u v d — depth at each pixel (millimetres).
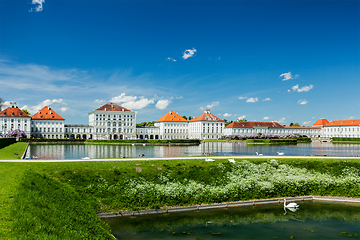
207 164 52219
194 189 42312
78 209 30156
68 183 39719
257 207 40500
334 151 107438
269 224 34094
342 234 31438
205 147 131125
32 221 22203
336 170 54219
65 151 102625
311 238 30172
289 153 97000
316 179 48469
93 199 37281
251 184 45500
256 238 29969
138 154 91250
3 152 64625
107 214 35250
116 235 30031
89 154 90875
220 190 42844
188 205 39781
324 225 34062
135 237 29609
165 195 39812
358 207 41188
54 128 199500
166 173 46938
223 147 131750
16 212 23031
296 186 46375
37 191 30016
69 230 24141
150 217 35594
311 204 42406
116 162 50000
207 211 38344
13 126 185250
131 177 43938
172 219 35094
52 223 23781
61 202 29984
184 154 91688
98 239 25266
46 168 42969
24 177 33719
